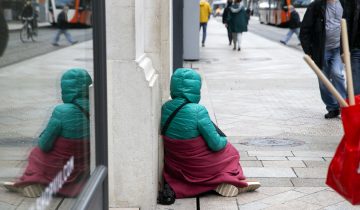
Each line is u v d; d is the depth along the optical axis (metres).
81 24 3.18
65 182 2.76
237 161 5.32
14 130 2.11
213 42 26.62
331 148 6.90
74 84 3.01
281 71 14.79
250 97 10.72
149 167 4.57
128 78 4.45
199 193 5.11
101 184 3.45
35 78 2.35
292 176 5.73
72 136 2.94
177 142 5.01
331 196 5.14
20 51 2.15
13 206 2.12
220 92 11.30
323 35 8.12
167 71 6.04
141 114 4.50
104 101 3.57
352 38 7.75
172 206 4.89
